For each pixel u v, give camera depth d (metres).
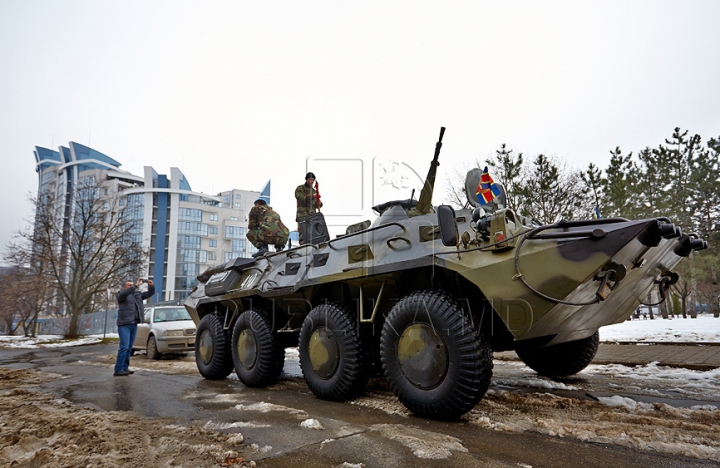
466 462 2.56
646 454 2.64
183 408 4.25
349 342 4.29
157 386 5.79
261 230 7.11
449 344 3.38
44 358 11.41
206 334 6.53
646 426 3.17
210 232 63.44
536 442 2.91
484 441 2.95
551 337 4.31
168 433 3.30
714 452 2.59
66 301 25.53
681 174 19.58
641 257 3.46
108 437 3.20
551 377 5.63
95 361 10.05
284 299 5.42
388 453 2.74
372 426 3.35
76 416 3.92
